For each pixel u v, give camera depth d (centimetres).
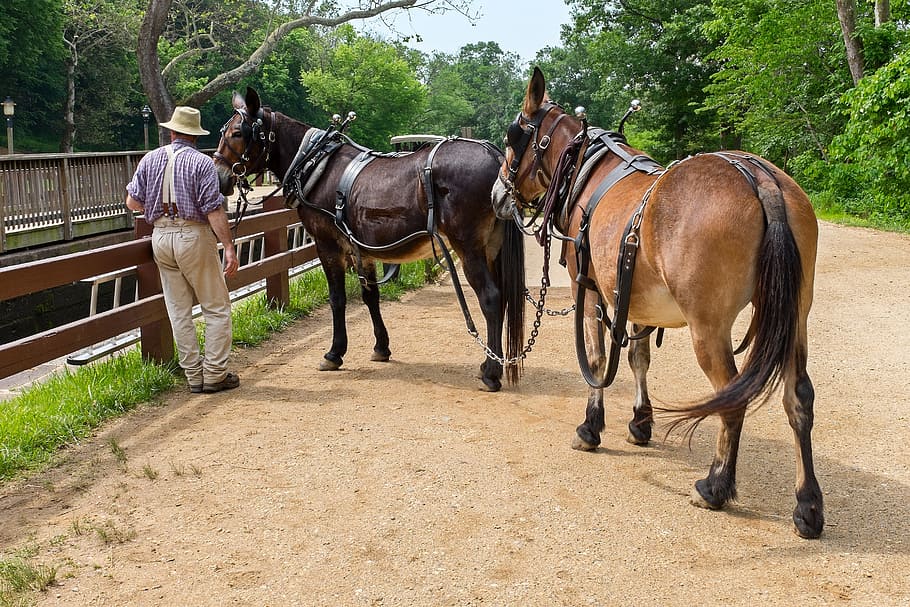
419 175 612
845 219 1812
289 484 448
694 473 463
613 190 436
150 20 2131
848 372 673
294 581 345
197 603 329
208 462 481
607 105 8062
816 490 374
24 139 5238
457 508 415
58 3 4556
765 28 2284
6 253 1208
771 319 336
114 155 1511
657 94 3566
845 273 1145
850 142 1764
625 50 3531
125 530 395
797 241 347
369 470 467
